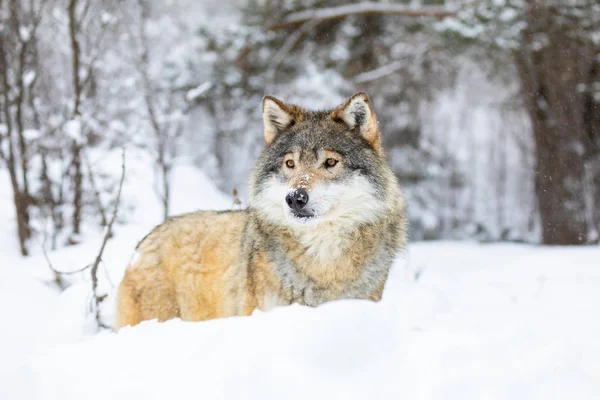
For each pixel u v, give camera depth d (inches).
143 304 215.6
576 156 702.5
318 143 199.5
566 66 690.2
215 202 510.3
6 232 417.4
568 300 286.2
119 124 424.5
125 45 518.6
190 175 543.2
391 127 952.3
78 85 403.2
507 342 135.4
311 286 191.5
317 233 191.0
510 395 117.5
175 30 732.7
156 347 142.1
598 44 666.8
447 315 185.9
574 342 146.2
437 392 118.6
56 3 485.4
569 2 639.1
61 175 441.1
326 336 132.3
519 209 1437.0
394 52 966.4
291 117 215.9
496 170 1596.9
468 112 1642.5
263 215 198.1
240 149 955.3
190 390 125.0
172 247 216.5
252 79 895.7
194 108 844.6
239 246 204.8
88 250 341.7
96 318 243.1
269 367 126.5
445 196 1155.9
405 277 328.8
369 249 196.7
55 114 454.3
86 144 411.8
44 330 235.9
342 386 123.2
